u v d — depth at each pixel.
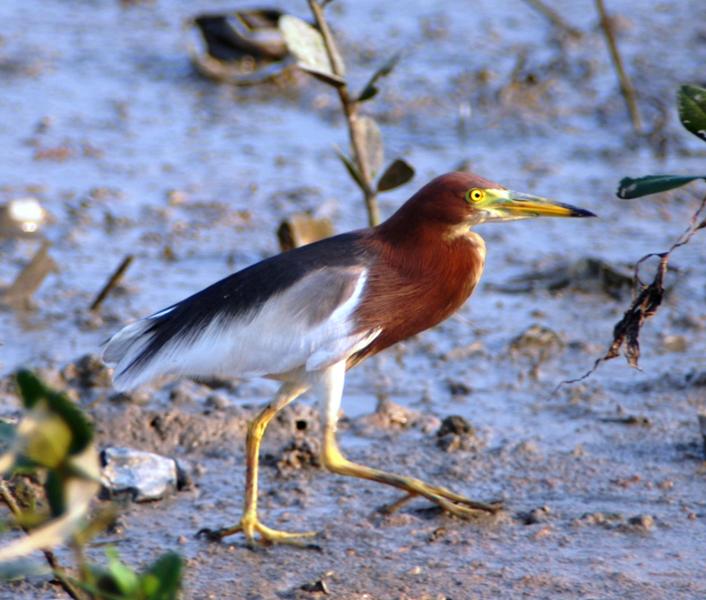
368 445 9.98
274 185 16.73
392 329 8.57
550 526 8.52
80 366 11.01
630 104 18.39
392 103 19.44
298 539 8.31
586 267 13.78
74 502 4.80
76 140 18.19
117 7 25.22
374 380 11.42
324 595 7.53
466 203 8.43
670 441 10.02
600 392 11.03
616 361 11.80
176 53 22.14
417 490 8.54
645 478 9.34
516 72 19.72
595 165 17.33
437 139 18.31
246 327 8.30
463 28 22.98
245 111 19.70
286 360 8.28
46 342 11.93
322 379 8.38
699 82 19.78
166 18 24.23
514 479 9.35
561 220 15.80
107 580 5.37
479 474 9.44
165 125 19.09
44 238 14.74
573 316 12.95
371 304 8.37
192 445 9.94
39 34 23.30
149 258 14.28
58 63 21.72
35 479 8.64
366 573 7.85
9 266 13.84
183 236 14.95
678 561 7.97
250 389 11.20
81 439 4.78
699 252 14.57
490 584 7.66
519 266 14.30
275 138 18.64
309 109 19.70
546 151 17.84
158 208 15.70
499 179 16.67
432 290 8.51
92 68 21.52
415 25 23.17
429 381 11.42
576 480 9.33
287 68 20.41
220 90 20.44
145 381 8.38
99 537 8.36
